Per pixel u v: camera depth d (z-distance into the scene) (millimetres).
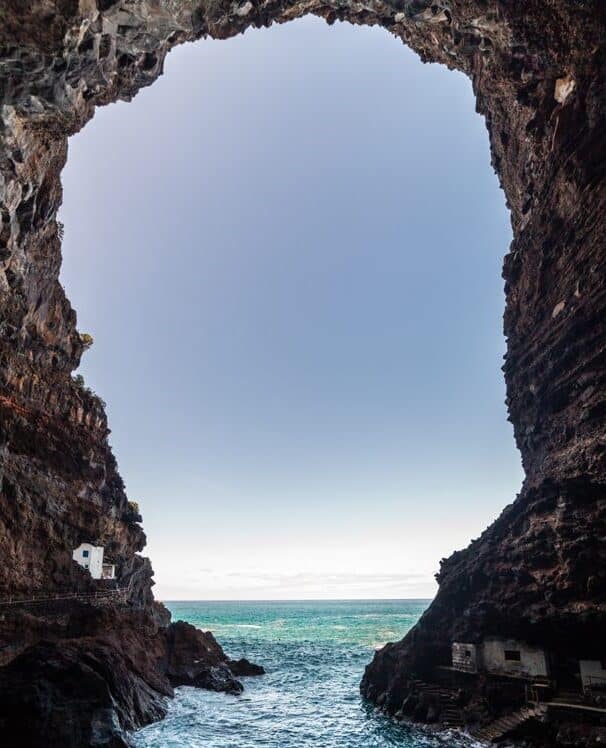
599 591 23812
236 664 53906
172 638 47250
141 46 30062
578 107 29859
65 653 24484
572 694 24297
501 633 28391
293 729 30469
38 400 39500
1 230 30938
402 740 27125
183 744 26094
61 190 38500
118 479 51031
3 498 31797
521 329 37812
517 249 39875
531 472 35844
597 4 25422
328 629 125312
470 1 30891
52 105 27266
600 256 27922
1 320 34438
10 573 30656
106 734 21141
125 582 50406
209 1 29969
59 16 22531
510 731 23750
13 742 19281
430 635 33281
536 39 30016
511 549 29828
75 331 46844
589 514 25000
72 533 39656
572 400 29859
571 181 30781
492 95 40000
